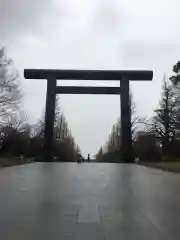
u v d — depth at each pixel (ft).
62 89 206.28
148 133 212.84
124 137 201.77
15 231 25.14
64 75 207.92
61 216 30.94
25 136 239.71
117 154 255.50
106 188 54.90
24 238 23.16
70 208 35.29
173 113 197.57
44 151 199.62
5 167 122.93
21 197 43.27
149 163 166.71
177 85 193.26
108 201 40.47
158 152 205.36
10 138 222.28
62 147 261.24
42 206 36.37
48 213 32.35
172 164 145.69
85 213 32.48
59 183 62.28
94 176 81.46
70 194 46.60
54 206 36.42
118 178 76.64
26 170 104.01
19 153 226.38
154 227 26.68
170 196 45.44
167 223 28.19
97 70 208.54
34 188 53.62
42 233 24.57
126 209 34.94
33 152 236.84
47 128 201.57
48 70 208.03
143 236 23.86
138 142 213.87
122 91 205.36
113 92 206.18
